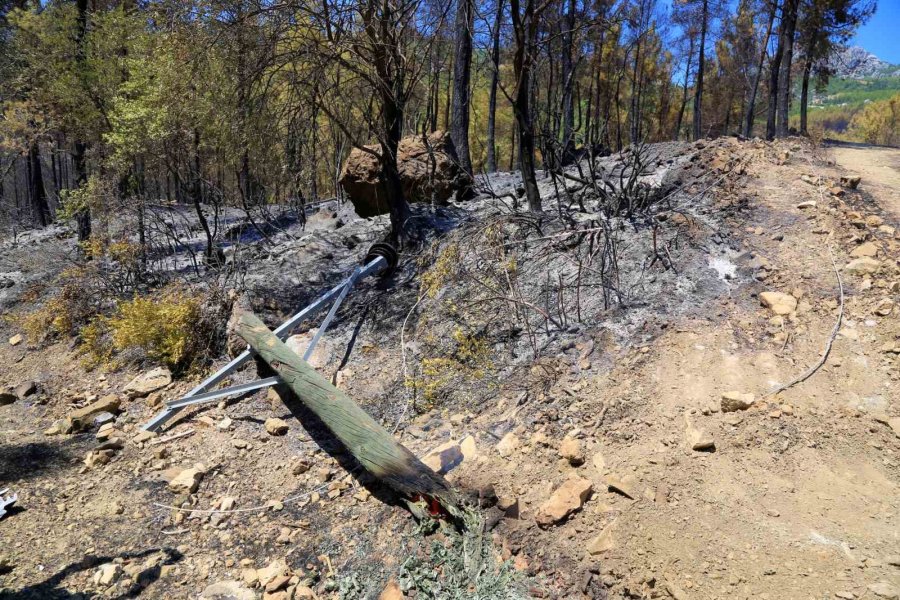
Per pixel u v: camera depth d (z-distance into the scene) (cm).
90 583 360
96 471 475
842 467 360
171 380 611
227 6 651
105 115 996
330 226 1019
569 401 451
